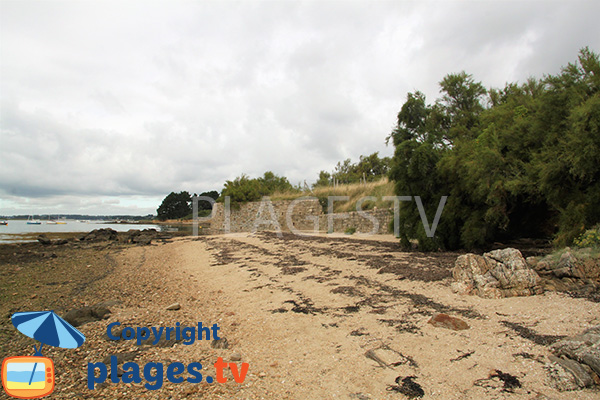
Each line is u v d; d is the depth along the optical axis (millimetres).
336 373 4203
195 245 22703
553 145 8711
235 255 15586
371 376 4039
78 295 9445
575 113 7734
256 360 4781
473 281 6715
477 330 4938
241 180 37375
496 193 9766
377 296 7074
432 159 12242
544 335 4508
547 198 8859
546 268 6766
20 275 13203
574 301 5512
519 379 3656
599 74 8188
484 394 3482
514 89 13328
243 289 8930
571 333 4465
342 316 6156
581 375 3527
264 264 12297
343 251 13641
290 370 4406
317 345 5070
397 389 3719
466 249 11484
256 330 5918
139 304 8031
